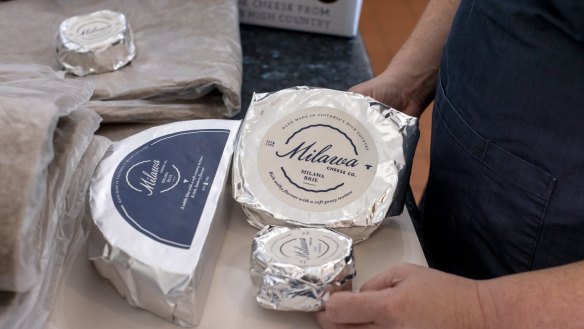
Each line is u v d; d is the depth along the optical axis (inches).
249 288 18.5
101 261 17.2
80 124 19.1
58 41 26.4
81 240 19.3
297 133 20.9
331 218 19.0
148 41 28.7
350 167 20.1
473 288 16.7
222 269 19.2
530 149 19.8
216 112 26.6
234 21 30.7
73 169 18.3
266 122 21.1
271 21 34.3
